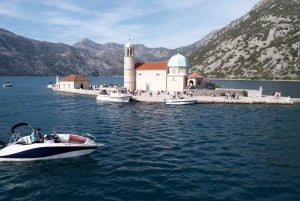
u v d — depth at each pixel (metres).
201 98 72.94
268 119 48.38
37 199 17.56
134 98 77.50
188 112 57.34
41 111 59.62
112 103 74.44
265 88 138.38
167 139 33.44
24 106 69.06
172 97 76.06
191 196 17.59
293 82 196.50
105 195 17.94
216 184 19.44
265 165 23.58
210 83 98.25
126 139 33.44
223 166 23.33
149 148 29.19
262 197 17.47
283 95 99.88
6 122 45.47
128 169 22.62
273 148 29.20
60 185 19.69
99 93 91.31
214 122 45.53
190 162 24.44
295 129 39.47
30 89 140.75
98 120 47.69
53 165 23.72
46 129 39.66
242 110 60.00
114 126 42.03
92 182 20.09
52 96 97.88
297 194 17.91
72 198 17.64
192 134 36.34
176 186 19.12
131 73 94.88
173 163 24.14
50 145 24.44
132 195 17.84
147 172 21.89
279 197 17.48
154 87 92.69
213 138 34.00
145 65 96.00
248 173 21.62
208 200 17.03
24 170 22.59
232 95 72.75
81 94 104.81
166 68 91.00
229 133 36.88
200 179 20.36
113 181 20.17
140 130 39.00
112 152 27.61
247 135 35.66
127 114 54.88
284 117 50.53
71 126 42.00
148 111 59.22
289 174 21.41
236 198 17.31
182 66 89.50
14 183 20.08
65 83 120.00
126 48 94.31
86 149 25.77
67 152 25.16
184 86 88.56
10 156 24.23
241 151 28.06
